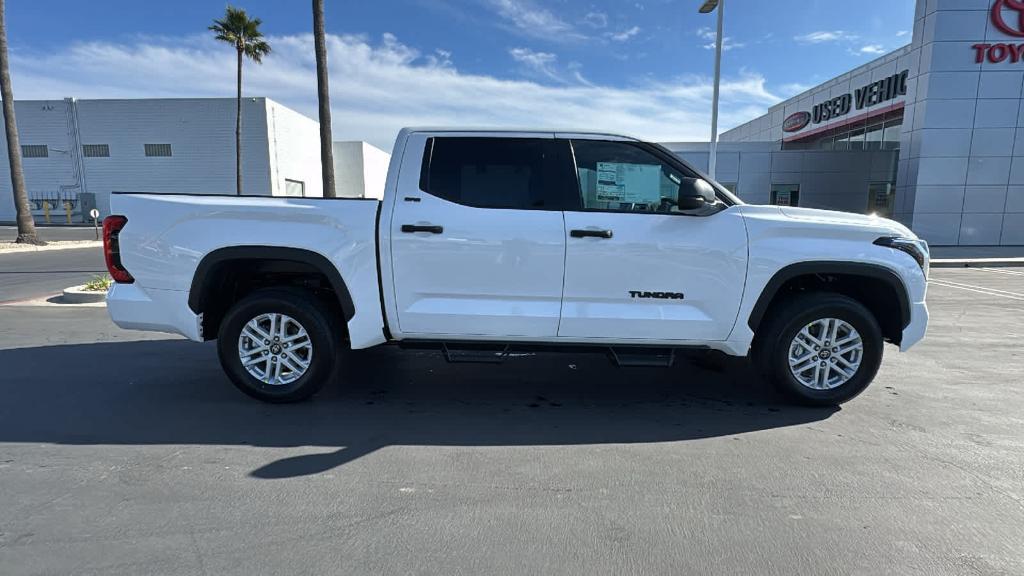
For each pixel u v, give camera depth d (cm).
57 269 1314
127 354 557
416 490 293
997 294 1035
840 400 415
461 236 387
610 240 387
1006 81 1781
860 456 338
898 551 242
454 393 455
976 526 262
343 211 394
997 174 1834
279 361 414
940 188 1858
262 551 238
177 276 396
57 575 220
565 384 483
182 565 228
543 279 391
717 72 1463
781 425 389
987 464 327
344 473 311
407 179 398
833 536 253
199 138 3797
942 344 636
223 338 408
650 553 240
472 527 259
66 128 3809
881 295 420
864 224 402
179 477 304
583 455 339
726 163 2275
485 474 312
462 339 406
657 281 392
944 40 1783
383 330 405
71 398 430
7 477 301
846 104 2597
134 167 3844
